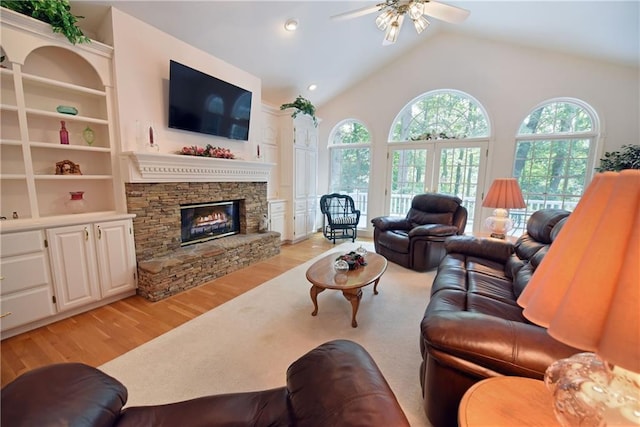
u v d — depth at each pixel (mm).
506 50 4285
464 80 4613
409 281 3271
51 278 2219
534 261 1969
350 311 2539
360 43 4238
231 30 3209
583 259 620
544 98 4125
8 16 1963
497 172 4535
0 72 1996
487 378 1038
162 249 3039
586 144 4008
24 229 2057
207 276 3195
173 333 2174
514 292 2010
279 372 1763
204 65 3357
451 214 3914
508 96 4352
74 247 2330
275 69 4176
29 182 2195
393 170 5422
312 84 4922
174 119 3010
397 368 1803
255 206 4297
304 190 5270
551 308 665
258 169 4117
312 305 2650
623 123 3736
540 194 4355
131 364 1821
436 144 4973
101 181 2846
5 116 2248
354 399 865
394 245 3816
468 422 799
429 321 1234
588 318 582
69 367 933
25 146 2154
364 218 5895
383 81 5254
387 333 2195
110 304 2627
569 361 815
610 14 2791
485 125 4656
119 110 2629
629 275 544
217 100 3422
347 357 1062
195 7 2789
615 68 3699
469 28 4262
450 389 1195
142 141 2805
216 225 3836
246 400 1054
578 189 4109
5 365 1808
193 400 1052
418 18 2348
